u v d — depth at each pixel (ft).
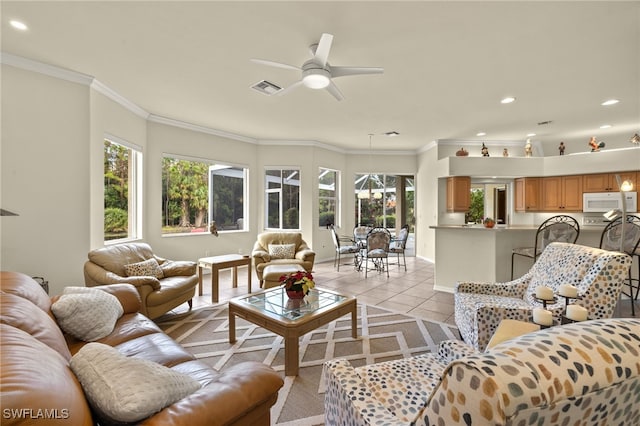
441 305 12.03
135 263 10.96
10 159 9.72
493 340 4.67
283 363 7.55
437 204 21.70
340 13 7.36
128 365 3.18
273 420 5.50
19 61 9.70
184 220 17.98
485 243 13.15
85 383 3.02
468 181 20.40
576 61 9.84
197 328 9.68
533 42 8.68
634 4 7.00
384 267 20.29
